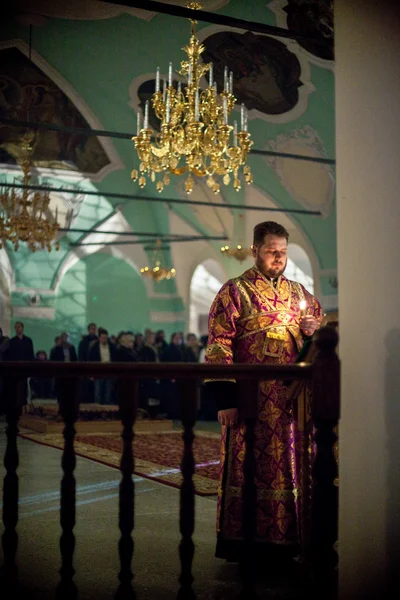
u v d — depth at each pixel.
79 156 19.05
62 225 22.55
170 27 12.02
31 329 23.59
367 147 3.27
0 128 16.86
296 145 15.43
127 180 20.70
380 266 3.25
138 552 4.04
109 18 12.03
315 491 2.89
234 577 3.58
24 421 13.14
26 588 3.35
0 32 12.73
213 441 10.29
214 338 3.78
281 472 3.65
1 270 22.97
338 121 3.21
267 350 3.80
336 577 3.06
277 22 10.77
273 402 3.69
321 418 2.88
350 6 3.30
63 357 17.53
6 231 14.43
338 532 3.09
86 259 24.61
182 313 24.05
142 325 25.31
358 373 3.17
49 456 8.64
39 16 12.11
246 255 16.17
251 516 2.91
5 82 14.68
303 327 3.78
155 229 23.05
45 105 15.56
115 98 15.20
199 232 21.70
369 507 3.14
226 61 12.78
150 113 15.62
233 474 3.68
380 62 3.33
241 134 8.47
